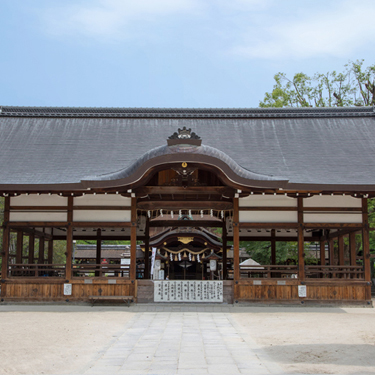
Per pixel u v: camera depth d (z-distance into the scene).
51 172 16.02
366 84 31.50
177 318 12.75
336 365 7.07
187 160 14.30
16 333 9.90
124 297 14.87
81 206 15.74
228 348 8.52
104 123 19.72
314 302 15.37
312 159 17.06
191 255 25.97
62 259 34.50
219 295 15.52
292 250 28.67
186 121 19.83
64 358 7.71
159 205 16.66
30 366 7.12
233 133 19.03
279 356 7.77
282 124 19.64
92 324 11.42
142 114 19.98
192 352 8.20
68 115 19.94
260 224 15.74
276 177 14.80
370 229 15.80
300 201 15.83
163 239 24.53
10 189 14.69
